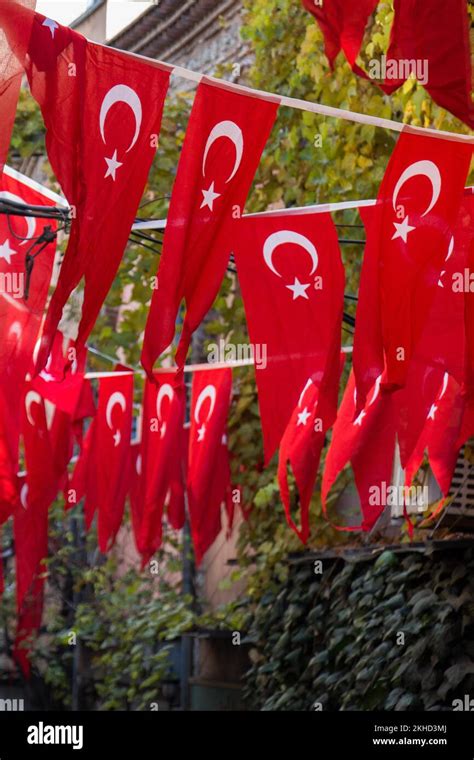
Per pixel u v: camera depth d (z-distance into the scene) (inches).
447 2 205.8
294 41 397.7
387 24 301.1
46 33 200.4
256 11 409.7
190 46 551.8
